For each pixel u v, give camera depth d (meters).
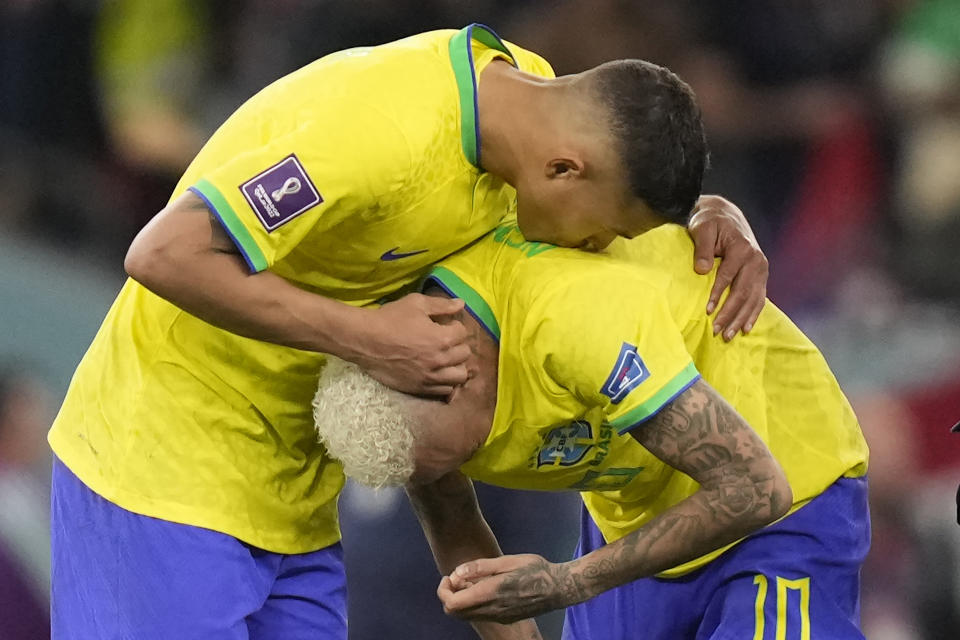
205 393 10.25
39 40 22.31
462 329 9.54
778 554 10.55
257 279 9.41
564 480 10.30
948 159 21.50
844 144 21.67
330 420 9.48
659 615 10.99
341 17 20.84
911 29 22.69
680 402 9.38
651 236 10.34
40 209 21.69
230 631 10.27
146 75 23.48
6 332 19.06
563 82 9.69
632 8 20.48
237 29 23.91
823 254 21.20
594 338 9.28
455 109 9.70
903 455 17.53
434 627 16.22
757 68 21.92
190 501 10.25
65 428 10.68
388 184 9.43
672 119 9.47
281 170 9.27
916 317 19.67
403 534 16.23
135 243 9.37
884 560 17.06
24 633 15.85
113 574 10.29
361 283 10.08
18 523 16.58
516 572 9.62
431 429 9.48
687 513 9.56
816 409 10.73
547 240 9.82
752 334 10.56
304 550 10.98
